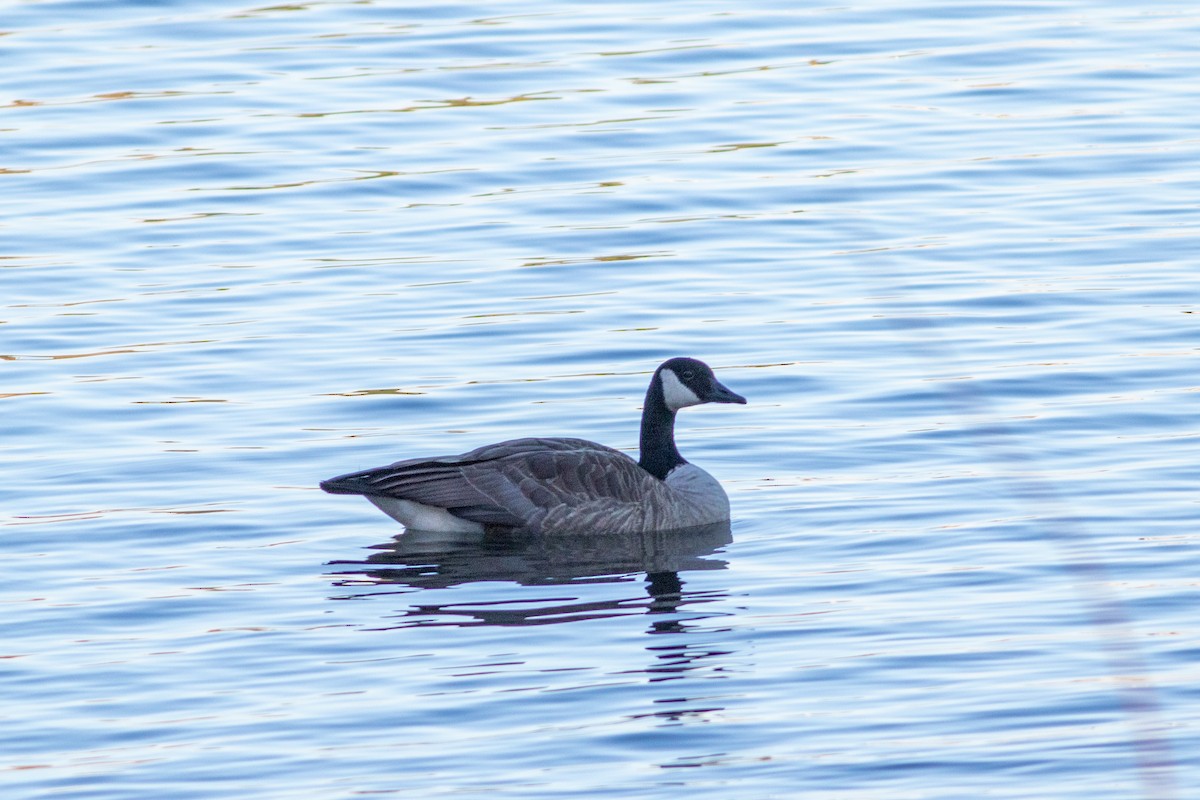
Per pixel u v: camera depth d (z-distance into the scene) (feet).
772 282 73.67
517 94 99.45
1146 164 87.20
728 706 38.73
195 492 54.34
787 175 86.94
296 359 65.98
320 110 97.14
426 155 90.68
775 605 45.11
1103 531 48.96
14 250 78.59
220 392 62.90
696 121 95.04
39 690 40.40
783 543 50.16
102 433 59.21
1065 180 85.35
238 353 66.64
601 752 36.58
